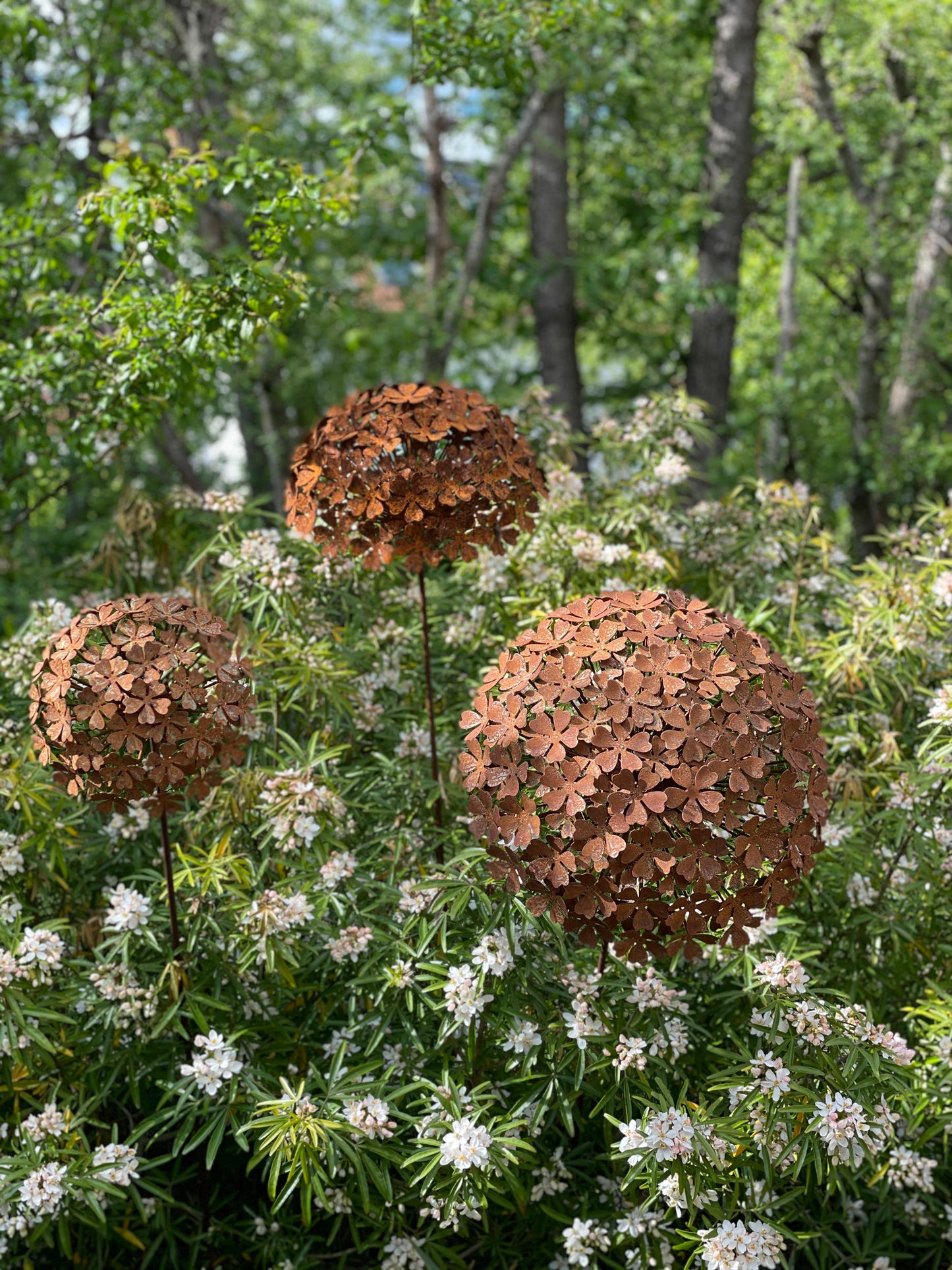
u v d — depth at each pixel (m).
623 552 3.22
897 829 2.92
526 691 2.14
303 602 3.21
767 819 2.07
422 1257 2.50
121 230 3.65
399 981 2.48
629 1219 2.47
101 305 3.73
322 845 2.72
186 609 2.37
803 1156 2.23
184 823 2.93
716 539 3.59
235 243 5.12
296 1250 2.62
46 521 7.34
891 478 8.88
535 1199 2.56
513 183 9.66
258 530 3.41
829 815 2.93
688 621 2.17
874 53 8.77
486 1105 2.42
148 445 6.92
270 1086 2.60
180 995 2.53
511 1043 2.45
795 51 8.68
